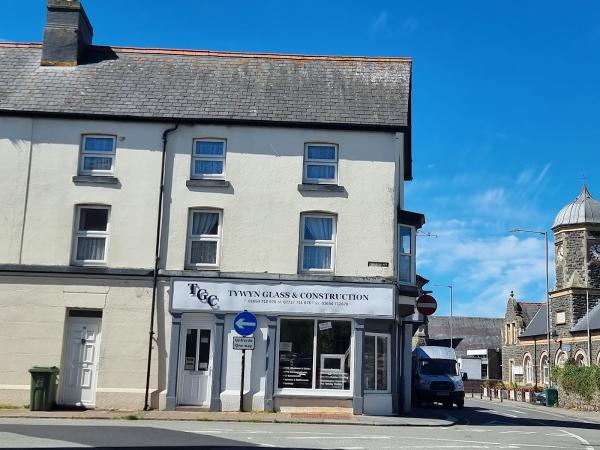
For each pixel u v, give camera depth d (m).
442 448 12.33
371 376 19.30
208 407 18.59
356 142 19.92
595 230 50.03
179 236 19.31
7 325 18.67
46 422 15.05
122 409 18.28
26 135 19.67
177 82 20.97
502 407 35.50
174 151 19.75
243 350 18.03
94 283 18.94
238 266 19.20
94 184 19.48
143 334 18.70
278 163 19.73
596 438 16.55
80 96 20.20
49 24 21.58
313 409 18.61
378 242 19.42
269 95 20.66
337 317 18.92
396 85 21.19
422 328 56.56
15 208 19.31
